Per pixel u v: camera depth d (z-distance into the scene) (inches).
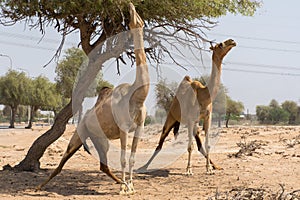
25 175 495.8
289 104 3821.4
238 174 513.7
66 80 847.1
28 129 2065.7
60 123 525.0
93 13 469.4
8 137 1272.1
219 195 380.5
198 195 395.5
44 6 465.1
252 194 373.4
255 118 3663.9
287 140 1036.5
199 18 498.9
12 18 500.1
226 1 505.4
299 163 618.2
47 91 2559.1
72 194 404.2
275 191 401.7
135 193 402.9
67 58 836.6
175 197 386.0
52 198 381.7
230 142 1045.8
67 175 511.2
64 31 511.2
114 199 377.4
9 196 387.9
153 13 471.8
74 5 443.2
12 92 2470.5
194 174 517.0
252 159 671.1
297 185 442.6
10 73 2532.0
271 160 657.6
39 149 527.5
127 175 474.3
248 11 525.0
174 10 471.2
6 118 3939.5
